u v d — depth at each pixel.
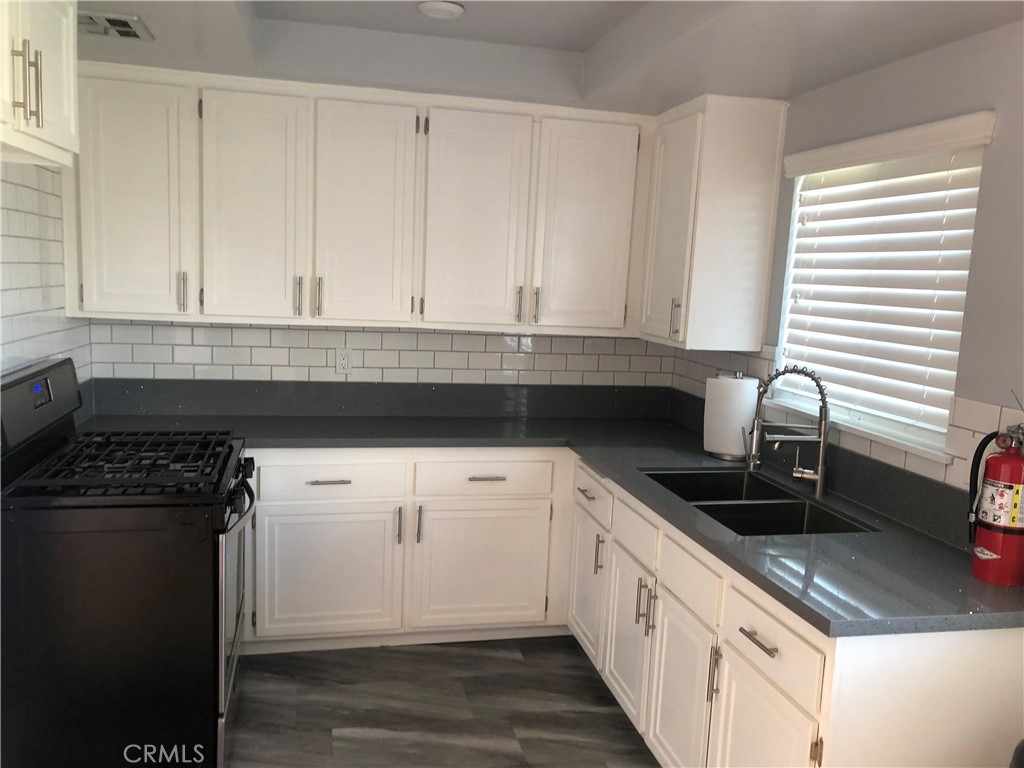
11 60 1.71
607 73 2.83
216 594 2.22
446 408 3.61
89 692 2.20
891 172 2.42
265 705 2.82
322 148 3.07
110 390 3.32
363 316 3.20
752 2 1.93
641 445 3.17
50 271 2.78
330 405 3.50
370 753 2.58
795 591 1.73
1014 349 1.97
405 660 3.17
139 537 2.16
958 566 1.94
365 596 3.15
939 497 2.17
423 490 3.13
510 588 3.29
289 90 3.03
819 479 2.56
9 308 2.36
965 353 2.11
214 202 3.03
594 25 2.75
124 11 2.30
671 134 3.16
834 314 2.68
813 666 1.67
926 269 2.29
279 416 3.44
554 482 3.27
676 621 2.30
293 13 2.76
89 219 2.95
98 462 2.40
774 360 2.99
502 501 3.22
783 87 2.75
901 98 2.37
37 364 2.60
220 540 2.20
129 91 2.92
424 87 3.03
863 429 2.48
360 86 3.05
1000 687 1.73
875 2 1.89
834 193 2.71
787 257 2.93
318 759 2.54
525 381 3.69
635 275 3.43
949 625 1.64
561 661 3.22
